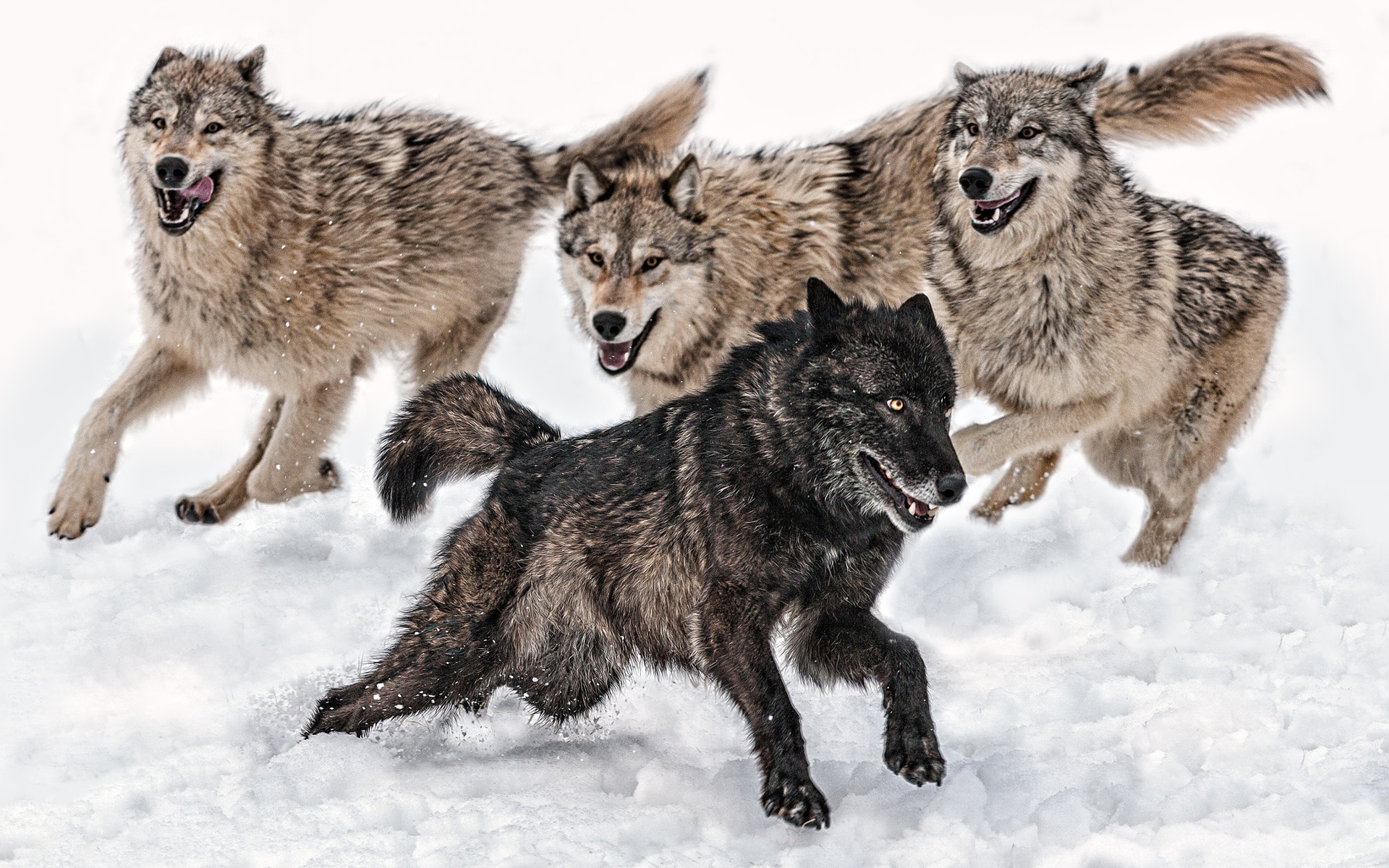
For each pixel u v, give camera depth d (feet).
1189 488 70.69
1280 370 81.71
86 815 40.68
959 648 57.31
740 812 41.19
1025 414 69.62
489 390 52.16
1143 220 68.95
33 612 60.80
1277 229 122.72
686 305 72.13
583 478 47.24
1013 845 37.40
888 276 77.61
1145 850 36.68
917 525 43.24
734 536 43.75
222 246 72.59
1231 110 74.90
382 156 77.77
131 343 107.34
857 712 49.73
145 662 54.24
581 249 72.43
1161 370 69.41
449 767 44.52
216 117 71.97
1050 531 73.10
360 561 69.05
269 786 42.11
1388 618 55.88
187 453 90.33
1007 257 66.90
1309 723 45.03
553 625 47.96
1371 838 36.63
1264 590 59.72
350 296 76.02
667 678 52.24
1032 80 66.28
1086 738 45.39
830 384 43.52
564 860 36.99
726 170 75.15
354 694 47.47
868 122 83.20
